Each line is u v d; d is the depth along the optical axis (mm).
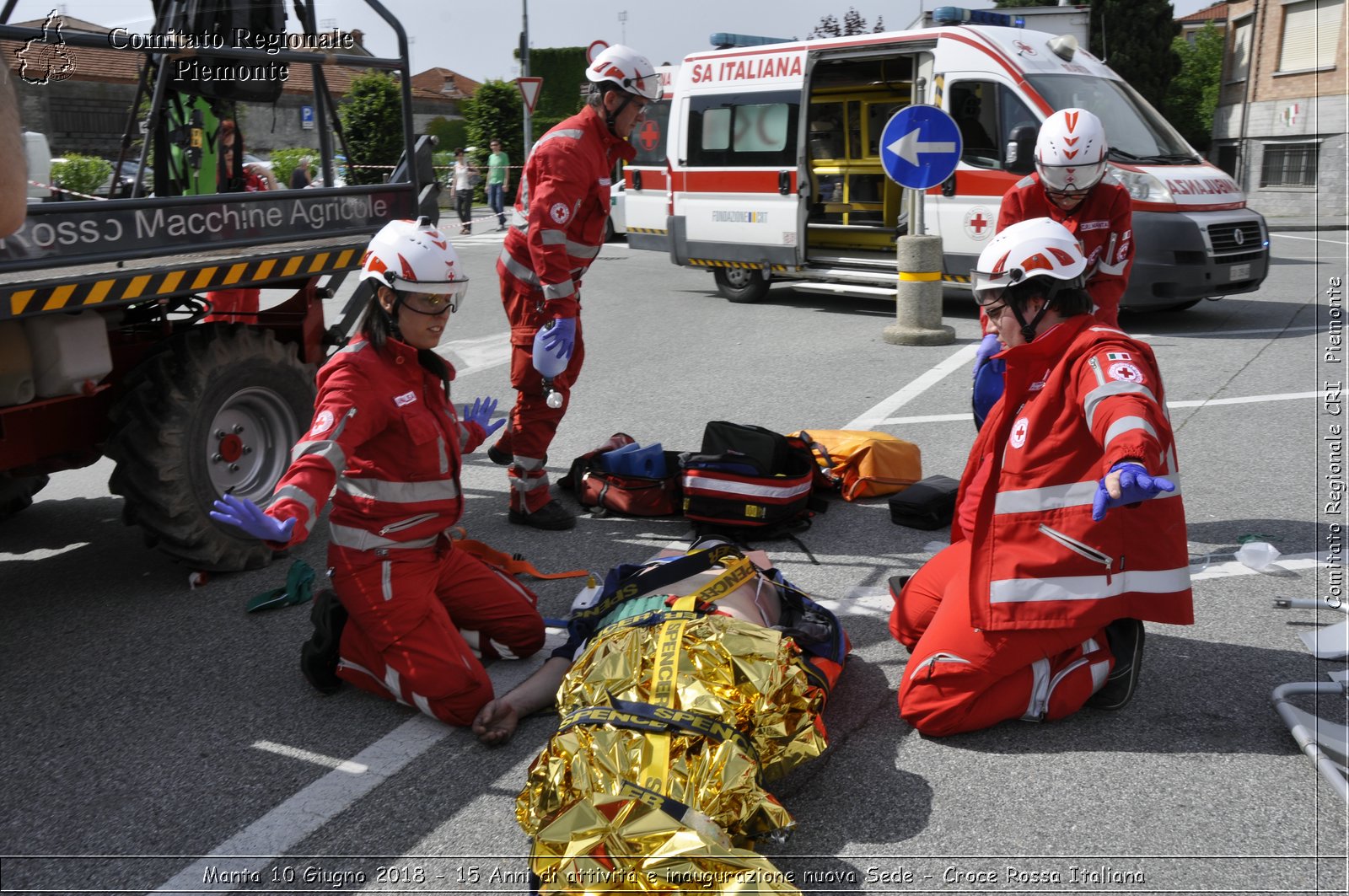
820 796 3172
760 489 5219
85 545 5586
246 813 3189
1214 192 10508
